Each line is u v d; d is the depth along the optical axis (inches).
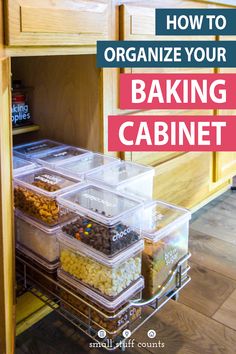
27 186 43.5
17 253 44.4
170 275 42.2
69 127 56.0
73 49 43.6
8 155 35.6
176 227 42.0
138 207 39.0
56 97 56.4
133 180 46.4
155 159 61.6
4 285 32.0
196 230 71.8
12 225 38.6
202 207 80.7
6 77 34.7
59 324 48.0
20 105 58.7
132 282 37.7
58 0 39.9
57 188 42.6
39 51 39.9
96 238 36.1
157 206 45.0
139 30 51.9
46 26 39.2
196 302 52.5
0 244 31.2
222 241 68.2
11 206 37.9
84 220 38.4
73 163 49.9
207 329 47.7
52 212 41.0
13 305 39.9
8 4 35.7
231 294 54.2
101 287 36.1
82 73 51.8
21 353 43.8
